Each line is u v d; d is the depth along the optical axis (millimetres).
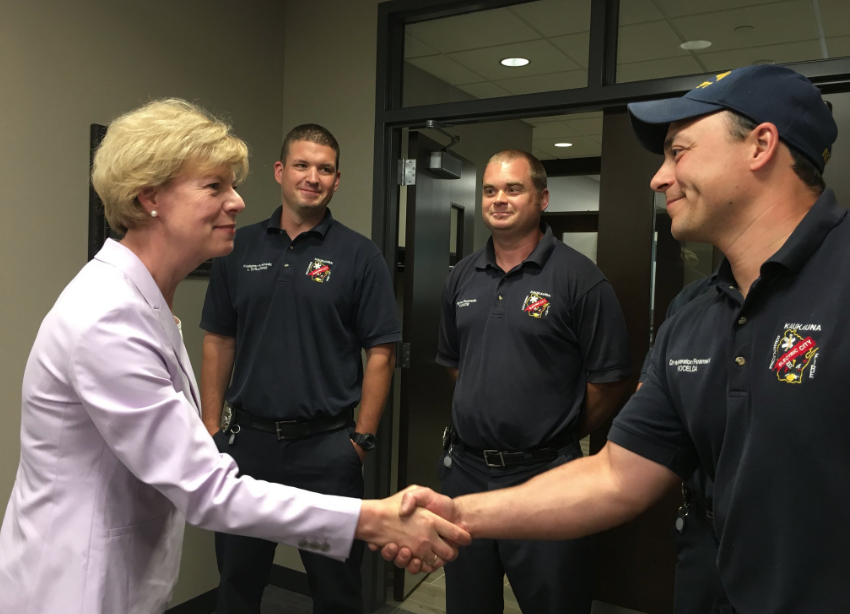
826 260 781
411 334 2541
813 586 734
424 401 2680
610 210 2166
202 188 1012
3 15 1791
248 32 2615
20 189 1857
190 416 958
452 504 1177
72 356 894
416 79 2703
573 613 1683
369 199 2586
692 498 1090
